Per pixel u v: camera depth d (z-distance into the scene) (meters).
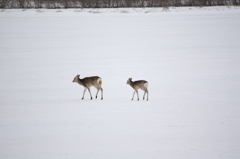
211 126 43.25
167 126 43.56
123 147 36.78
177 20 192.88
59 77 82.56
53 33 159.50
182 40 139.50
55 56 111.50
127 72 86.88
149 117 47.75
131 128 43.09
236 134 40.16
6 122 46.72
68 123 45.72
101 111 51.62
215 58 103.31
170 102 56.75
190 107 52.97
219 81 73.62
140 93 65.69
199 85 70.44
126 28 172.88
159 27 173.75
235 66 90.81
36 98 62.38
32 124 45.62
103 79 79.81
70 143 38.25
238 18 187.50
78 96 64.44
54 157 34.19
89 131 42.25
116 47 127.94
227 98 58.56
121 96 63.75
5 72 88.62
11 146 37.53
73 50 122.31
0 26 176.75
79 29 170.50
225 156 33.75
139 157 33.88
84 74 85.38
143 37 148.75
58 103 57.91
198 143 37.59
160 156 34.06
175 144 37.41
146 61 101.88
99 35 154.75
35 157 34.25
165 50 120.38
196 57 106.12
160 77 80.12
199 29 163.50
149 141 38.47
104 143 38.09
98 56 111.06
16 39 144.25
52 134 41.41
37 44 134.12
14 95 65.00
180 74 82.81
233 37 140.75
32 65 97.62
